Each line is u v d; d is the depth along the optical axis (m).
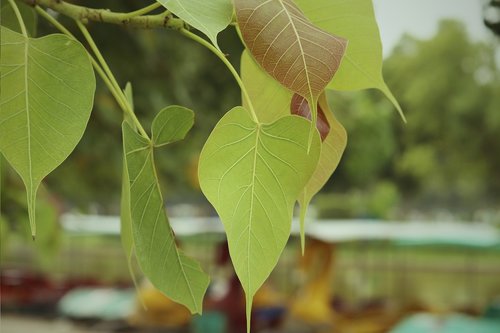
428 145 25.56
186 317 8.27
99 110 3.10
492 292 16.34
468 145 25.31
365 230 11.20
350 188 23.31
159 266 0.57
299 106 0.61
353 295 12.27
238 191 0.52
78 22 0.61
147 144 0.57
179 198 17.86
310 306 7.62
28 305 11.52
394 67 25.31
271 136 0.52
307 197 0.62
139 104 3.20
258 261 0.51
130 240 0.62
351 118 21.64
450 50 25.14
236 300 7.27
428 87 25.14
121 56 2.89
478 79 24.95
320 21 0.64
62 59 0.53
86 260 16.78
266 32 0.50
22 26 0.54
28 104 0.52
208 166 0.51
